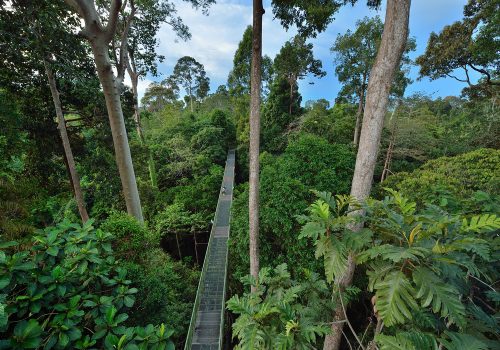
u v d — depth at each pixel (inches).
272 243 252.5
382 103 105.0
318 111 639.1
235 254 290.7
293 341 85.1
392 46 99.7
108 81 262.2
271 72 916.0
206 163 708.0
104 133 349.1
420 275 63.9
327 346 117.6
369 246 80.1
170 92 1310.3
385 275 73.1
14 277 81.7
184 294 282.8
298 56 669.9
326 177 260.5
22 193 248.4
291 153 292.0
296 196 241.3
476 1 339.6
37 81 283.7
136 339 89.4
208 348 208.5
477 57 354.0
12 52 216.8
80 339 87.7
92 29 236.7
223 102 1450.5
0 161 238.8
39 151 339.0
